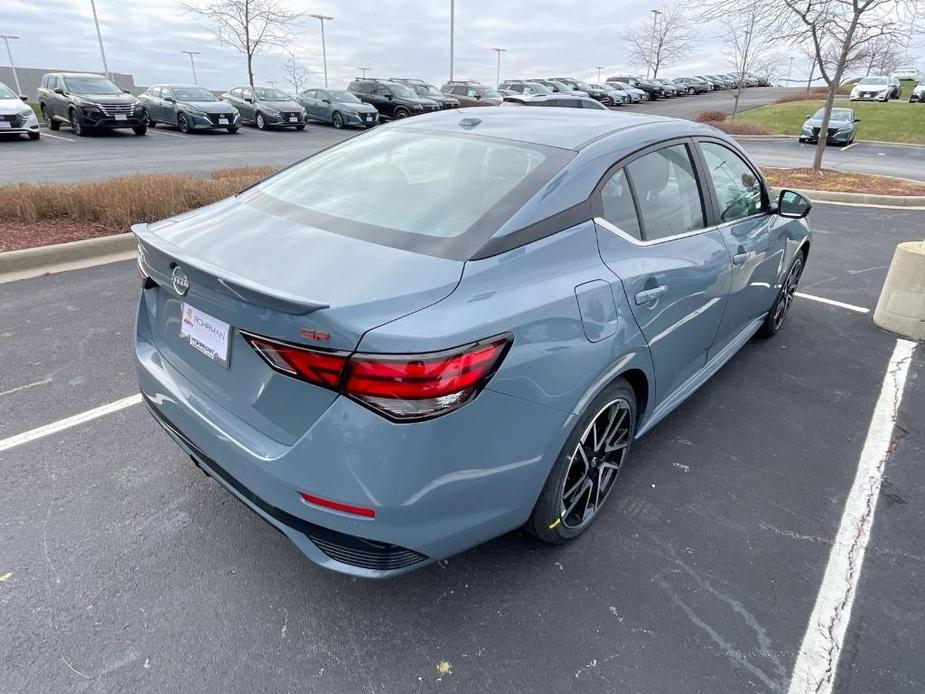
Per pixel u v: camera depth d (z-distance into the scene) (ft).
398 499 5.78
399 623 7.16
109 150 50.08
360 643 6.89
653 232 8.79
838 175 43.45
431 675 6.56
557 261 7.09
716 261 10.05
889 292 16.43
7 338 13.78
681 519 9.07
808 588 7.91
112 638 6.79
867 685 6.63
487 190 7.56
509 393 6.23
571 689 6.47
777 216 13.47
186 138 62.49
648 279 8.17
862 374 13.94
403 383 5.45
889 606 7.66
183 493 9.09
